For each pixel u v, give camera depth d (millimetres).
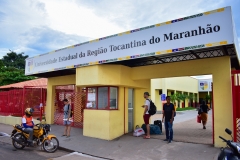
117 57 7922
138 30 7363
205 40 5934
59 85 13086
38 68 11703
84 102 12141
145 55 7113
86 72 9109
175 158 6434
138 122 10812
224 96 7207
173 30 6531
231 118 7020
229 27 5633
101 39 8508
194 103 43219
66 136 9594
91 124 9508
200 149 7094
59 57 10359
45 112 13500
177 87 33344
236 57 7758
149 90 11203
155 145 7797
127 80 9453
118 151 7375
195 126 13094
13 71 30859
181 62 8289
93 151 7477
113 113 9102
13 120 14008
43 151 7699
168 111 8273
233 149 4371
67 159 6770
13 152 7461
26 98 13656
